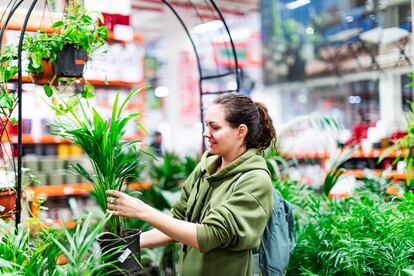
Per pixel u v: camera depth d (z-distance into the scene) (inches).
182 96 342.0
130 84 150.3
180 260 68.8
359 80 273.3
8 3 89.8
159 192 132.2
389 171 128.6
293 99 385.7
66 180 147.3
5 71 72.9
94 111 57.9
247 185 59.6
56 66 76.3
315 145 185.0
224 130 60.8
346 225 83.3
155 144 207.6
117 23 116.4
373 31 175.0
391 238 77.3
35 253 53.3
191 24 310.5
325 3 261.6
